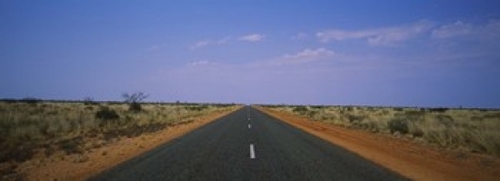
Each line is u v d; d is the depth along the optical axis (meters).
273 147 16.41
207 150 15.28
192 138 20.22
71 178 10.14
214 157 13.41
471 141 17.73
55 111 38.22
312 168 11.34
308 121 40.81
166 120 38.84
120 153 14.90
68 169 11.52
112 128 27.11
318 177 10.07
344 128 30.45
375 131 27.02
